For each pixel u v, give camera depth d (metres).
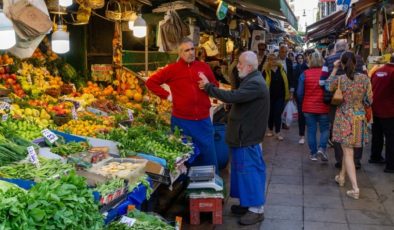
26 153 3.68
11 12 3.99
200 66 5.34
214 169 5.26
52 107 5.44
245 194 4.98
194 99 5.24
